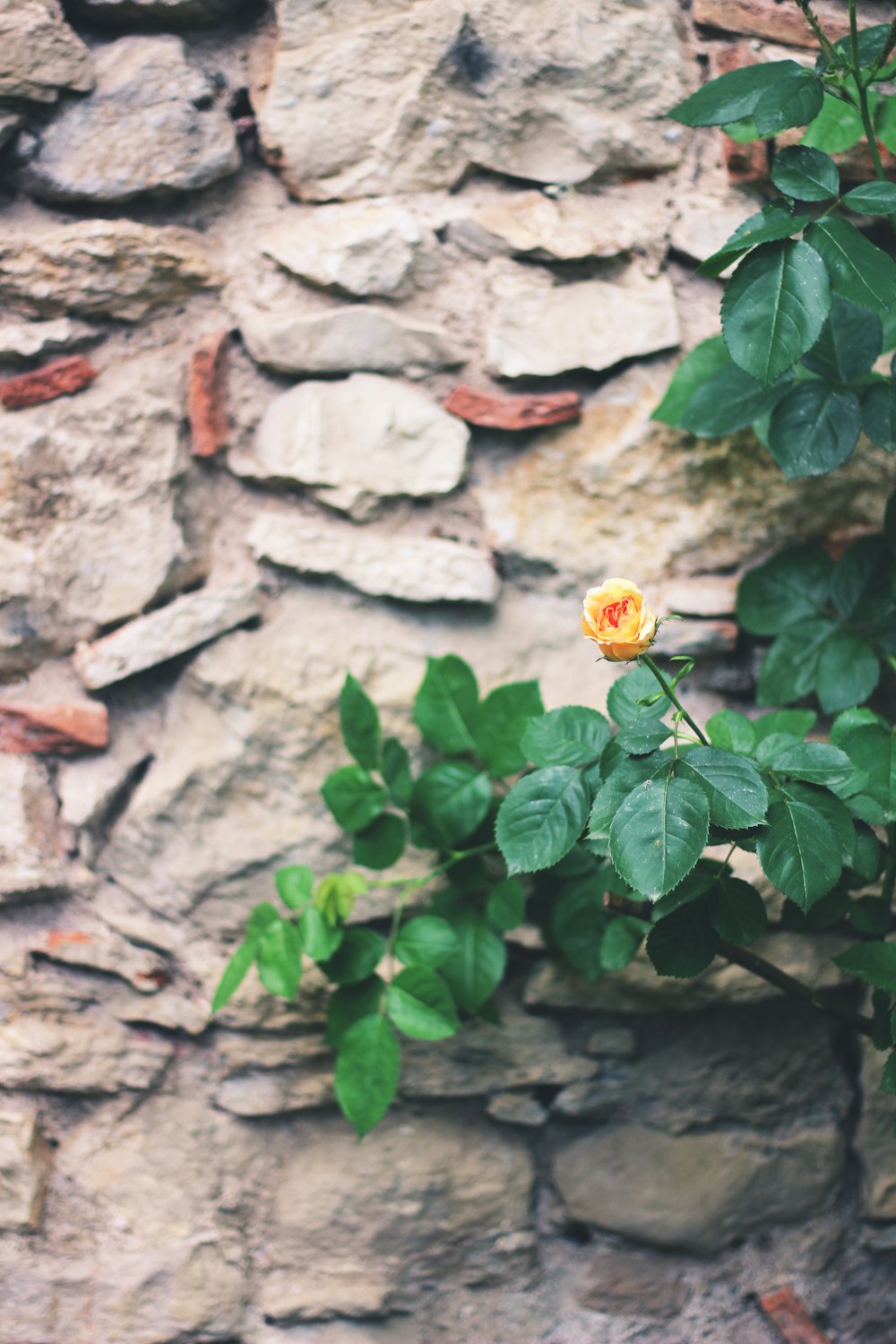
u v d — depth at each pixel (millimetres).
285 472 1798
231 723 1800
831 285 1599
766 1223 1857
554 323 1800
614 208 1812
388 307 1795
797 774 1594
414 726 1807
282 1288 1825
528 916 1818
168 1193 1812
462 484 1818
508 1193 1844
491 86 1785
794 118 1616
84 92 1758
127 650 1783
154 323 1800
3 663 1777
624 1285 1851
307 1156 1833
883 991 1682
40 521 1775
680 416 1780
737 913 1604
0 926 1803
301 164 1791
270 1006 1814
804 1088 1854
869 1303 1857
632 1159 1849
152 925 1815
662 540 1818
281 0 1777
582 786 1632
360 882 1764
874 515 1817
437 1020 1744
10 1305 1790
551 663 1824
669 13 1796
